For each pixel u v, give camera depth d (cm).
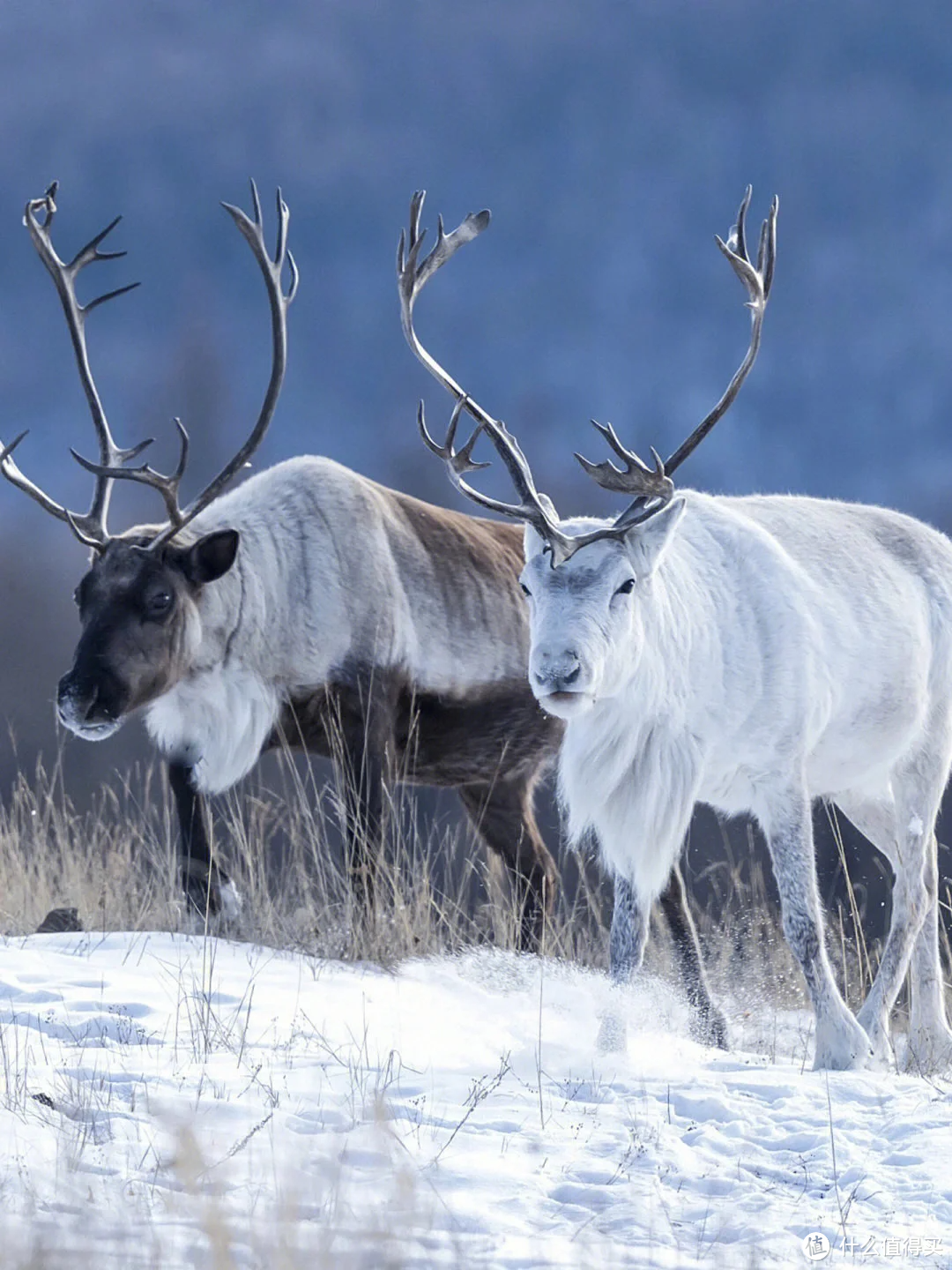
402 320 3194
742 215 3162
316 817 4728
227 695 4016
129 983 3164
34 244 4166
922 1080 2830
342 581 4081
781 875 3161
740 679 3123
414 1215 2067
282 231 4191
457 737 4281
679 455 3053
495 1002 3356
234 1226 2006
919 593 3541
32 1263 1831
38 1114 2364
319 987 3284
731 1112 2550
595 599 2914
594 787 3078
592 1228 2102
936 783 3553
